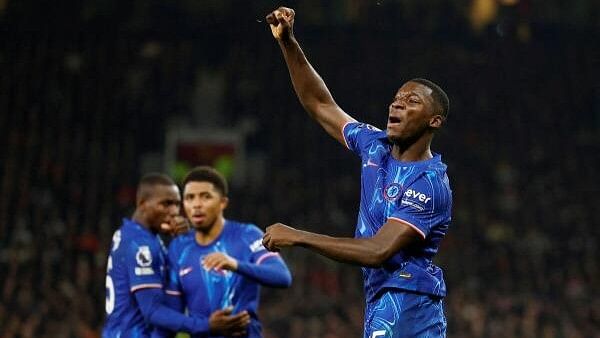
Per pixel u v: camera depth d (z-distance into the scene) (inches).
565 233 1350.9
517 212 1381.6
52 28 1683.1
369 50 1727.4
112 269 409.7
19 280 1079.0
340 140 328.8
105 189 1365.7
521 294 1151.0
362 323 1022.4
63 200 1317.7
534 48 1747.0
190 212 408.2
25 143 1443.2
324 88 335.9
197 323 388.2
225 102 1609.3
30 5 1685.5
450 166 1499.8
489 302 1099.3
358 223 303.6
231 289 403.2
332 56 1710.1
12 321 984.9
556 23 1756.9
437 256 1224.8
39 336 973.8
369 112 1633.9
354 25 1755.7
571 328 1064.8
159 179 417.1
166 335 406.0
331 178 1448.1
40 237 1196.5
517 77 1707.7
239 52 1705.2
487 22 1745.8
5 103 1536.7
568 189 1467.8
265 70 1680.6
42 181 1352.1
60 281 1092.5
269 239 274.5
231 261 385.1
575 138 1605.6
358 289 1123.9
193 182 409.4
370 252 272.8
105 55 1659.7
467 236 1290.6
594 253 1298.0
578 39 1760.6
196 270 406.3
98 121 1539.1
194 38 1726.1
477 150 1539.1
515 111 1643.7
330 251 271.3
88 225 1243.8
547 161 1535.4
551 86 1700.3
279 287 400.5
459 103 1648.6
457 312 1053.2
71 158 1433.3
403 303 289.7
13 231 1227.2
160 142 1546.5
